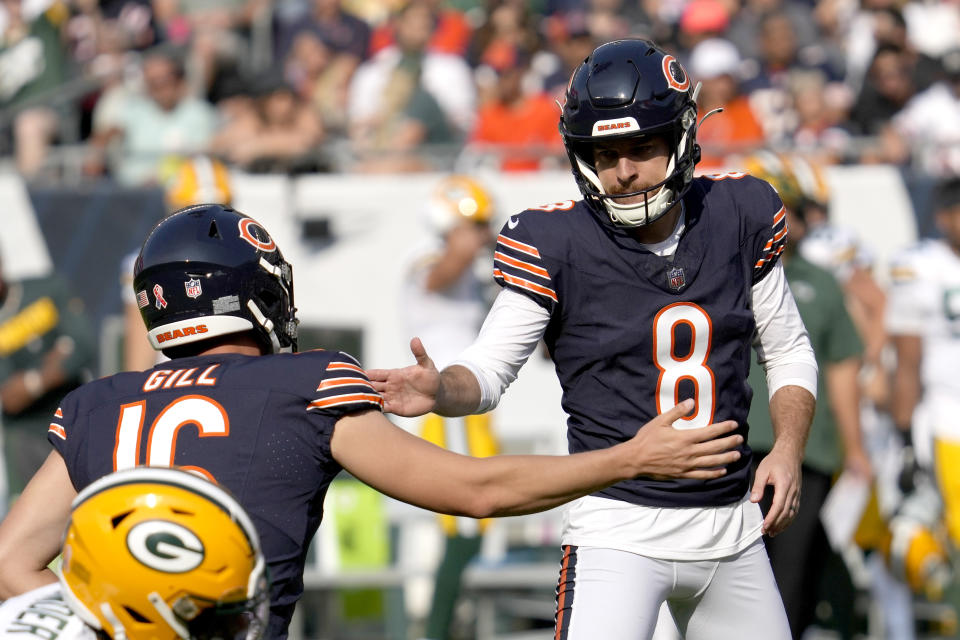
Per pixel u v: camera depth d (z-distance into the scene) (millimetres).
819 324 18984
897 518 22109
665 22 36156
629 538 12023
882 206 24359
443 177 23875
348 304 23750
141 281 9422
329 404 9008
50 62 31594
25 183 24062
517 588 25188
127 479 7379
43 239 23984
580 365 12031
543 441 23156
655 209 11406
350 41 34500
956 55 31688
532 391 23203
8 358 22125
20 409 22016
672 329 11766
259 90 28844
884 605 22391
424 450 9086
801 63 33781
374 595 23359
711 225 11891
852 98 32500
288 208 23891
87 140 31172
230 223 9516
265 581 7664
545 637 23797
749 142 26094
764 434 16844
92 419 9180
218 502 7391
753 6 35688
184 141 29047
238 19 35219
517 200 23969
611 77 11297
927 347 21688
